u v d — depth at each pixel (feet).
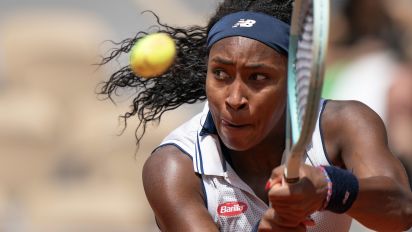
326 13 27.76
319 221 37.22
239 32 34.27
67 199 84.02
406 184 34.63
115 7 91.45
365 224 33.04
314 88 27.94
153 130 83.51
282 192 30.14
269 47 34.14
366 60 70.69
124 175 85.10
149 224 82.94
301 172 30.55
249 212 36.83
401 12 72.84
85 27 91.45
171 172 36.70
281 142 36.86
